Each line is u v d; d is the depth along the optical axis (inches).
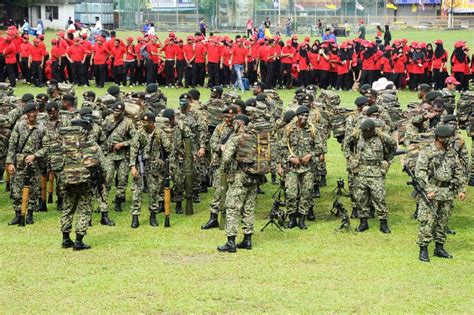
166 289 482.9
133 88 1459.2
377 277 514.6
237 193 569.0
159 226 648.4
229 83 1494.8
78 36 1547.7
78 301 462.3
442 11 3312.0
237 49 1445.6
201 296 471.2
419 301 470.0
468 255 576.1
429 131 658.8
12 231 622.2
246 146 564.1
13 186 642.2
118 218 673.0
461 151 597.9
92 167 562.3
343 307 457.1
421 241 555.8
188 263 540.1
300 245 592.4
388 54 1482.5
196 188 729.0
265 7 2947.8
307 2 3014.3
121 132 678.5
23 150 636.7
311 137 637.3
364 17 3051.2
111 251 568.7
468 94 804.0
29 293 476.1
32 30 2549.2
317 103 753.6
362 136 631.2
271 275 513.7
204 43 1486.2
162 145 642.8
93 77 1595.7
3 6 3021.7
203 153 711.7
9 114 749.3
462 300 473.7
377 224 661.9
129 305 455.8
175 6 2950.3
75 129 558.6
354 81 1502.2
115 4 3070.9
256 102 732.0
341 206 653.9
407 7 3314.5
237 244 581.6
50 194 718.5
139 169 641.6
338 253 570.6
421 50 1471.5
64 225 571.2
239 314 443.5
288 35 2760.8
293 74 1501.0
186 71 1488.7
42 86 1462.8
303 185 641.6
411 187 794.8
